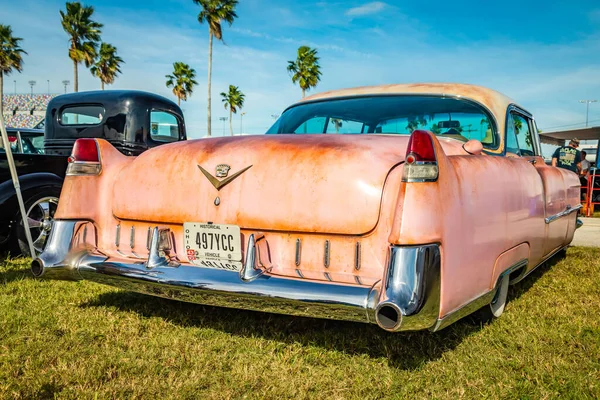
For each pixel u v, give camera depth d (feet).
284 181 7.84
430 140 6.76
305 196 7.67
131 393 7.12
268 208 7.89
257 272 7.63
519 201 9.53
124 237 9.28
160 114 21.99
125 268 8.45
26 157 16.67
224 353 8.48
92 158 9.44
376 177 7.39
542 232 11.37
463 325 9.78
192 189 8.53
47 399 6.90
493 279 8.48
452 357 8.34
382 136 8.81
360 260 7.38
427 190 6.63
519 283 13.79
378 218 7.28
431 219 6.60
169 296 8.17
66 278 9.15
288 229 7.75
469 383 7.47
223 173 8.25
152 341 8.98
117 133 20.47
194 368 7.89
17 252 16.20
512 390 7.29
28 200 16.14
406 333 9.34
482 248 7.93
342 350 8.62
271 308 7.29
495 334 9.41
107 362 8.02
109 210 9.45
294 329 9.65
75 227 9.18
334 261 7.54
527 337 9.25
